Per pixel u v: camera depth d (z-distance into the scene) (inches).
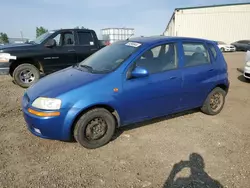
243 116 180.5
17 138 140.9
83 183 101.0
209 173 107.5
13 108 194.7
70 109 116.9
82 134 123.8
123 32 731.4
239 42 987.3
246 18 1112.8
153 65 141.2
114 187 98.5
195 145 133.6
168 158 120.0
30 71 264.8
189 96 159.3
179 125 161.0
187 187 98.1
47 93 119.6
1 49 250.5
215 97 178.1
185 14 1191.6
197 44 164.9
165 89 143.9
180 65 152.0
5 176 105.2
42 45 266.5
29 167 112.3
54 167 112.5
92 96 120.4
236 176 105.3
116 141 138.0
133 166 113.3
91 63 151.7
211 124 163.6
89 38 299.1
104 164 115.1
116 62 135.8
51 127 117.0
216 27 1163.9
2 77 328.2
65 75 141.6
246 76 305.3
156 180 102.8
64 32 281.1
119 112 131.0
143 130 152.5
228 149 129.0
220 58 177.5
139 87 133.5
